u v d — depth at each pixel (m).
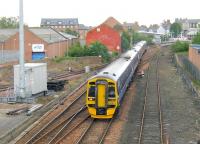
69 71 57.44
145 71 59.19
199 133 23.83
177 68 61.44
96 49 72.81
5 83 44.06
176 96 37.22
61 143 21.22
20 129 23.61
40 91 35.53
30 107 29.89
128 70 39.62
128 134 23.42
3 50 72.50
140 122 26.56
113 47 87.12
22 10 31.98
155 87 43.19
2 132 22.62
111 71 30.53
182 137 22.86
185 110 30.78
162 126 25.31
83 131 24.06
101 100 26.84
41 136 22.31
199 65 47.50
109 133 23.69
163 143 21.44
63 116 28.39
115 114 28.09
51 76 50.66
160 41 159.12
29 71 33.66
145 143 21.53
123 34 105.19
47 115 28.17
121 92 30.81
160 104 33.03
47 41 72.62
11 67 53.59
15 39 73.00
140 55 71.19
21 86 32.31
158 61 76.81
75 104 33.22
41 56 72.44
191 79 48.59
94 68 61.41
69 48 79.88
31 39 72.06
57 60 64.69
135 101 34.56
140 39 128.88
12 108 29.75
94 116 27.17
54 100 33.09
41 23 185.38
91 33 87.75
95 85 26.94
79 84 44.50
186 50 95.94
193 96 36.94
